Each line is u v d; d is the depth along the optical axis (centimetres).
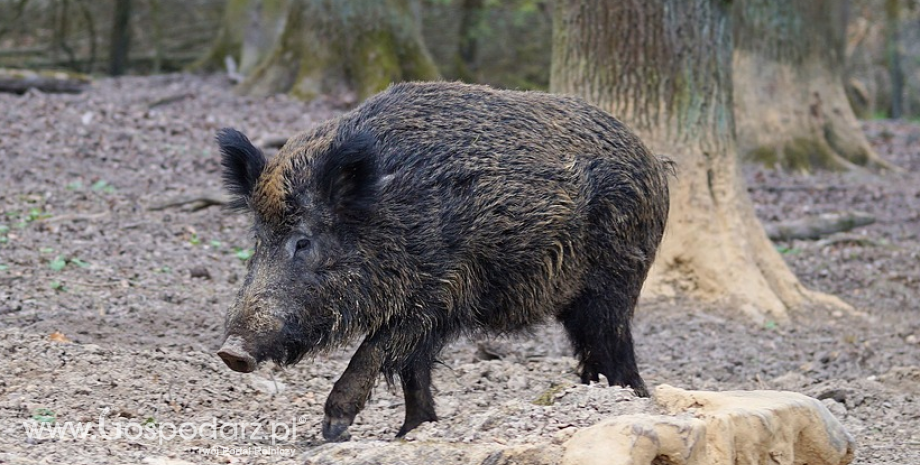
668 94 1398
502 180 795
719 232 1406
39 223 1410
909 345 1317
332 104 2341
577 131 864
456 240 773
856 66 4450
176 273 1293
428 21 3675
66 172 1688
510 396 950
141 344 1012
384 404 944
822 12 2445
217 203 1580
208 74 2811
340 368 1019
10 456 631
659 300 1383
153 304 1152
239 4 2830
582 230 852
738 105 2381
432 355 786
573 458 596
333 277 736
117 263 1298
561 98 891
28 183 1609
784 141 2359
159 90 2439
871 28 4438
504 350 1135
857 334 1355
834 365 1201
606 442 598
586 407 726
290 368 989
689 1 1395
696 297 1388
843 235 1856
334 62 2408
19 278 1178
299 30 2455
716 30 1419
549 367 1065
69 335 1005
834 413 984
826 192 2169
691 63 1402
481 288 804
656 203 922
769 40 2397
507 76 3653
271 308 713
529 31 3738
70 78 2338
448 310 777
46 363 885
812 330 1357
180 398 862
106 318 1075
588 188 851
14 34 3712
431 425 740
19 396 805
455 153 786
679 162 1401
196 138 1984
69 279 1203
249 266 743
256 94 2427
